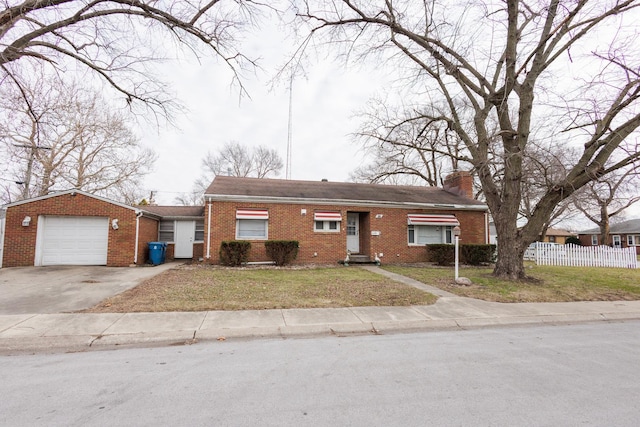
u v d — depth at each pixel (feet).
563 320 22.36
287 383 11.59
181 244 57.77
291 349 15.48
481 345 16.44
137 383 11.48
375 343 16.62
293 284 31.50
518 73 31.76
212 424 8.81
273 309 22.20
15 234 41.65
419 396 10.66
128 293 26.11
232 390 10.98
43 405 9.80
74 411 9.46
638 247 115.85
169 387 11.16
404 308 23.36
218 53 32.58
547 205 34.65
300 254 50.57
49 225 43.34
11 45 27.07
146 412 9.44
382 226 54.13
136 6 29.01
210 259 47.42
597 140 31.63
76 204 43.50
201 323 18.78
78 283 30.66
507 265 35.96
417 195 61.21
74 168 76.54
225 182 55.67
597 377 12.45
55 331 17.01
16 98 42.83
